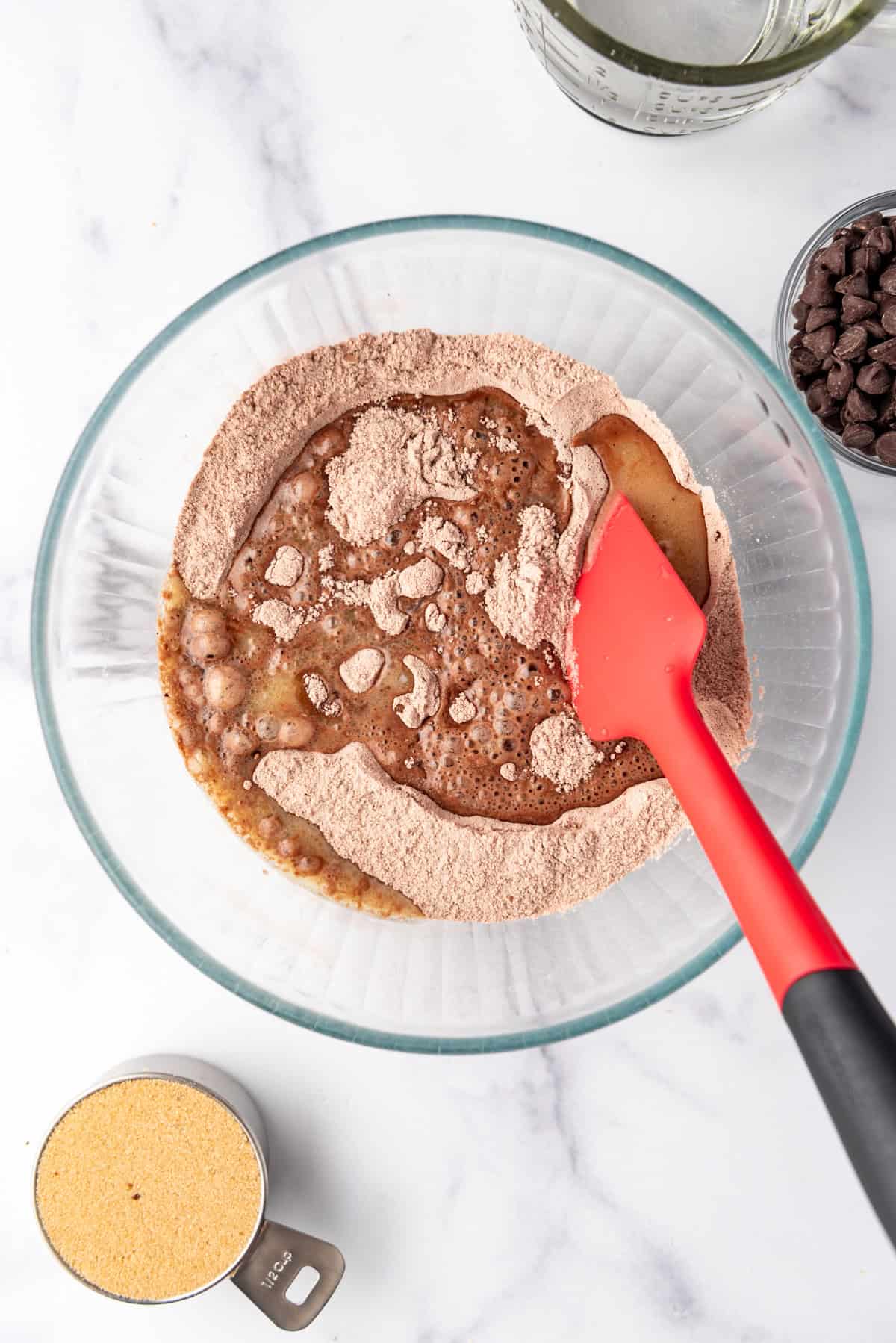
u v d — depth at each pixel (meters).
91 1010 0.51
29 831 0.51
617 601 0.45
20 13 0.51
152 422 0.48
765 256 0.50
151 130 0.51
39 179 0.51
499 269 0.49
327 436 0.47
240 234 0.51
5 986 0.51
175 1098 0.49
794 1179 0.51
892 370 0.48
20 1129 0.51
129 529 0.48
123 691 0.48
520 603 0.46
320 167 0.50
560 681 0.47
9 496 0.51
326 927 0.48
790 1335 0.51
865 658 0.46
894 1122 0.34
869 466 0.49
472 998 0.48
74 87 0.51
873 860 0.51
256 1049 0.51
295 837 0.47
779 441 0.48
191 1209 0.49
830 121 0.51
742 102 0.46
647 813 0.47
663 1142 0.51
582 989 0.48
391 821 0.46
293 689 0.47
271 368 0.48
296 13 0.50
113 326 0.51
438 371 0.47
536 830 0.47
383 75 0.50
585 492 0.47
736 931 0.46
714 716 0.48
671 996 0.50
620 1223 0.51
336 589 0.47
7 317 0.51
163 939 0.47
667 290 0.47
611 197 0.50
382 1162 0.51
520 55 0.50
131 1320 0.51
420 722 0.47
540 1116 0.51
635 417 0.48
